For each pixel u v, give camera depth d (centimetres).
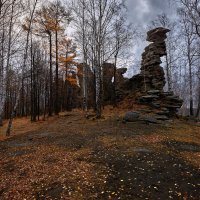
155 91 2594
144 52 3019
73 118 2542
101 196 707
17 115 5269
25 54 2206
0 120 2894
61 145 1358
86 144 1338
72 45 3516
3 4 1812
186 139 1470
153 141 1339
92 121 2159
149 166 932
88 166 951
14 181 860
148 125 1870
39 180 845
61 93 4478
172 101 2438
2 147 1457
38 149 1309
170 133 1619
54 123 2412
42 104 4788
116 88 3309
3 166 1051
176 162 978
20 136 1836
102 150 1179
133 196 705
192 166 939
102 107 3027
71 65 3516
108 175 856
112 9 2250
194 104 6269
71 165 976
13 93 5259
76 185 781
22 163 1066
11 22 2005
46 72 3981
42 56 4231
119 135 1509
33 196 729
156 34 2845
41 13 2727
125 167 929
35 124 2620
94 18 2312
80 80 4575
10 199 723
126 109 2630
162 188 754
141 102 2675
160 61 2805
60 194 728
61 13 2864
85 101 3228
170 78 3578
